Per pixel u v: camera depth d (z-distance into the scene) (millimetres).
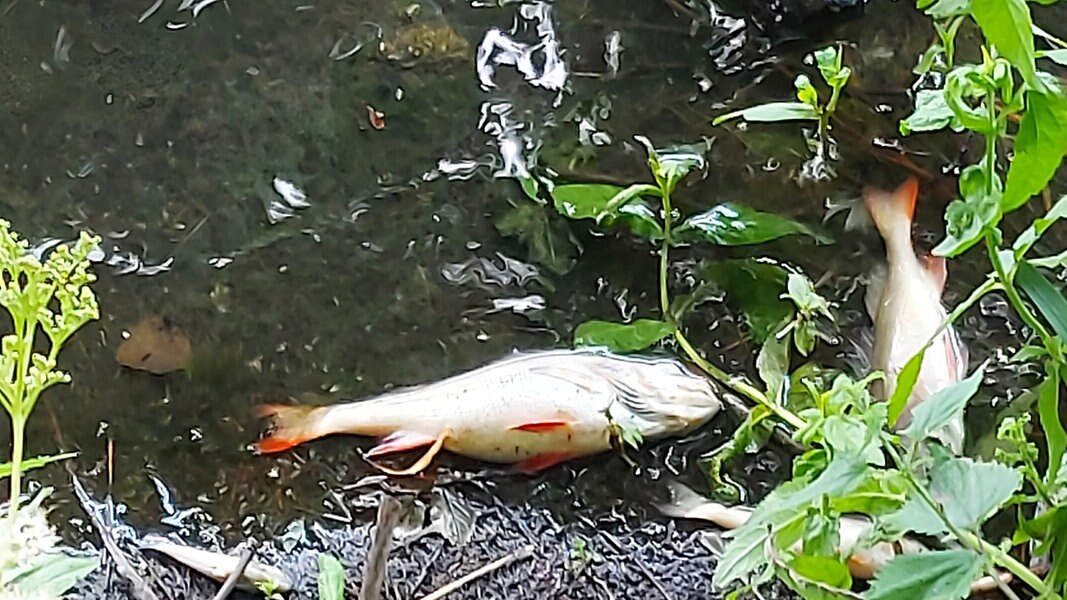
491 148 1596
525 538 1452
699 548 1448
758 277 1534
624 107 1615
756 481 1469
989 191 1261
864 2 1638
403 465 1478
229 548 1449
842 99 1608
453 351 1521
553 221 1561
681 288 1536
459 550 1445
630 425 1472
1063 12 1619
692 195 1574
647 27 1650
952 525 1244
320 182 1583
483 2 1657
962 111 1264
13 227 1553
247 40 1639
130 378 1504
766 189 1575
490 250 1558
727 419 1489
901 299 1512
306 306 1535
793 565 1294
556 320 1531
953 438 1431
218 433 1489
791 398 1486
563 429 1471
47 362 1263
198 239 1558
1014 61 1237
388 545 1372
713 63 1634
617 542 1451
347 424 1486
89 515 1457
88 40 1633
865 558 1408
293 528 1457
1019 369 1490
